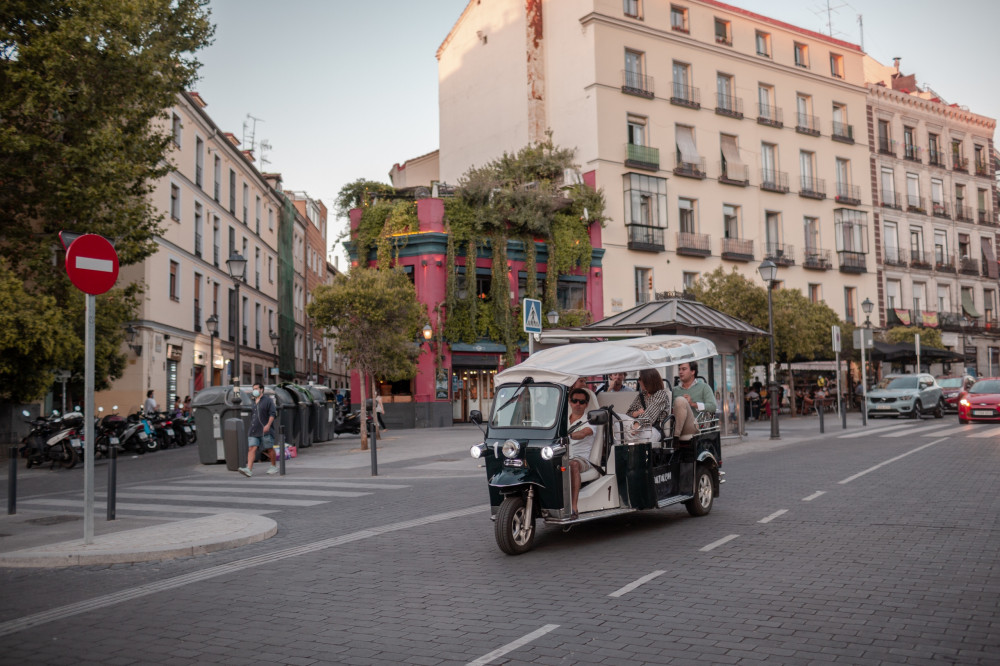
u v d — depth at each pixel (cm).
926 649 468
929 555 712
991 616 529
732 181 4144
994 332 5541
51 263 2197
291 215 5388
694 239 4009
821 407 2336
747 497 1109
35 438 2052
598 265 3694
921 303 5134
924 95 5628
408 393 3369
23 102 1962
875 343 4116
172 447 2741
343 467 1769
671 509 1042
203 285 3625
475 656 481
